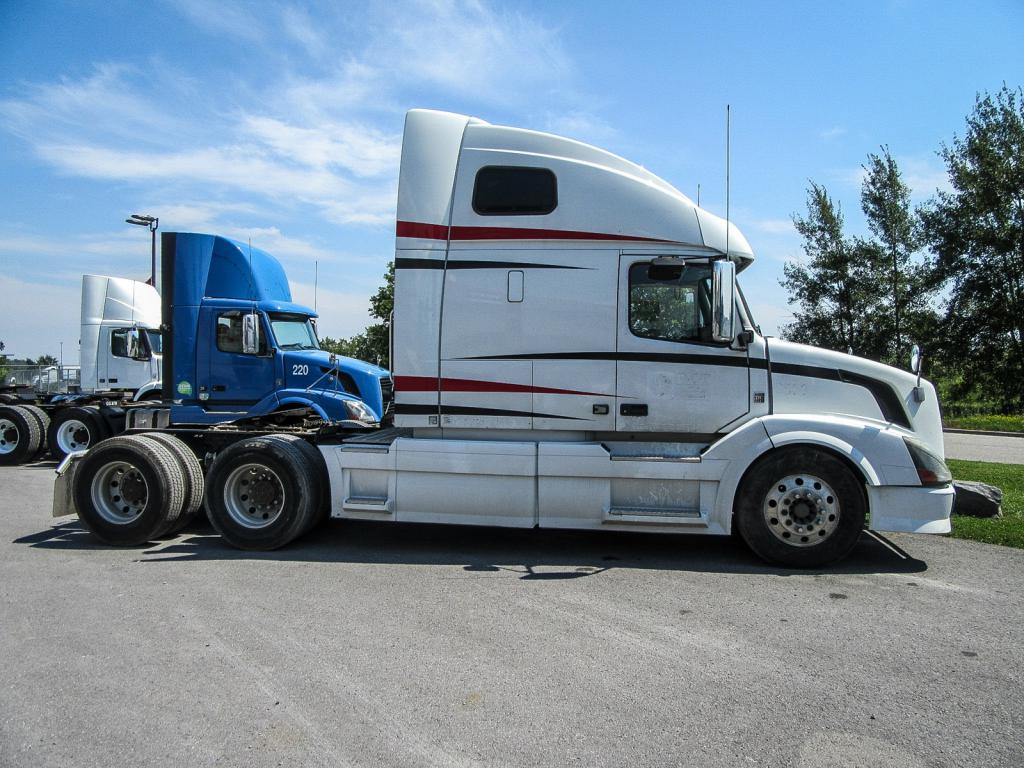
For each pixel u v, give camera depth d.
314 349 10.00
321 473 6.46
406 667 3.75
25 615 4.54
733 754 2.92
